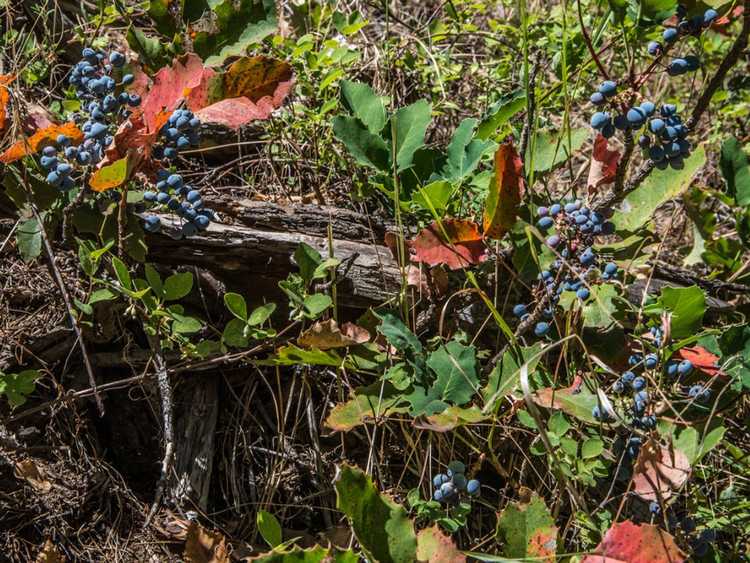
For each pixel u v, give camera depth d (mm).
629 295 2520
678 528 2098
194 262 2289
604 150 2295
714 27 2047
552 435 2133
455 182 2383
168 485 2201
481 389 2209
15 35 2600
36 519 2033
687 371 2180
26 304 2254
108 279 2244
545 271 2199
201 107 2162
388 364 2246
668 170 2387
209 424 2318
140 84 2260
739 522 2338
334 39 2885
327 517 2312
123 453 2264
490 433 2191
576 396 2133
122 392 2297
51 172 1983
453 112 3062
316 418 2404
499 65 3074
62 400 2143
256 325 2221
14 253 2293
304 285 2170
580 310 2240
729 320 2645
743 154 2676
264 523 1954
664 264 2693
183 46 2418
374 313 2191
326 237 2373
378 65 3004
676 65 1942
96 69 2055
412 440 2338
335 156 2678
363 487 1934
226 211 2324
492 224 2164
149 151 1976
